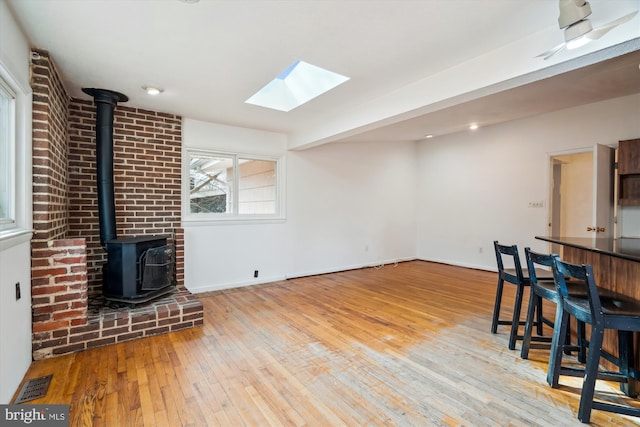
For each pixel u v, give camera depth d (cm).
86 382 211
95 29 206
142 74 278
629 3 176
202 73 276
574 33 168
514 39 222
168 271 345
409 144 676
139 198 379
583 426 172
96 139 321
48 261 243
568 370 207
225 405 189
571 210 585
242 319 331
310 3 180
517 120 519
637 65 290
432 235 664
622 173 384
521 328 310
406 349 263
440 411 184
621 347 203
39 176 236
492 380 217
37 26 202
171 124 399
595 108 426
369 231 616
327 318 334
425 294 425
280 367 234
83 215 338
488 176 564
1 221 193
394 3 181
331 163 562
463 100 273
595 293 174
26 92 220
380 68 266
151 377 219
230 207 461
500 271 292
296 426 172
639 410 171
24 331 219
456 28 208
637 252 200
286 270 511
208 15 192
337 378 219
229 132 446
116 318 274
